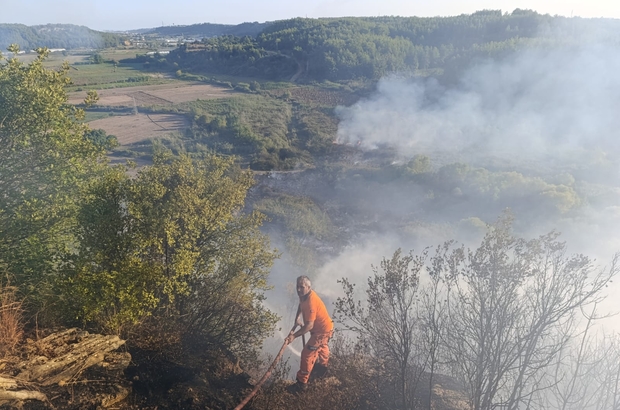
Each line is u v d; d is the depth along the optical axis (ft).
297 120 292.81
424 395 18.08
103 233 21.07
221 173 25.54
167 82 424.05
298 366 28.53
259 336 24.35
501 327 14.87
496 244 15.42
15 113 23.07
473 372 15.51
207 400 16.66
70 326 19.52
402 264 16.81
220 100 338.34
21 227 21.81
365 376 18.06
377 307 16.97
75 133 24.62
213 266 23.29
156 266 20.71
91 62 534.78
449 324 16.44
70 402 14.94
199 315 23.04
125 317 19.13
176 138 233.55
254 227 25.00
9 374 14.99
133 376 17.51
